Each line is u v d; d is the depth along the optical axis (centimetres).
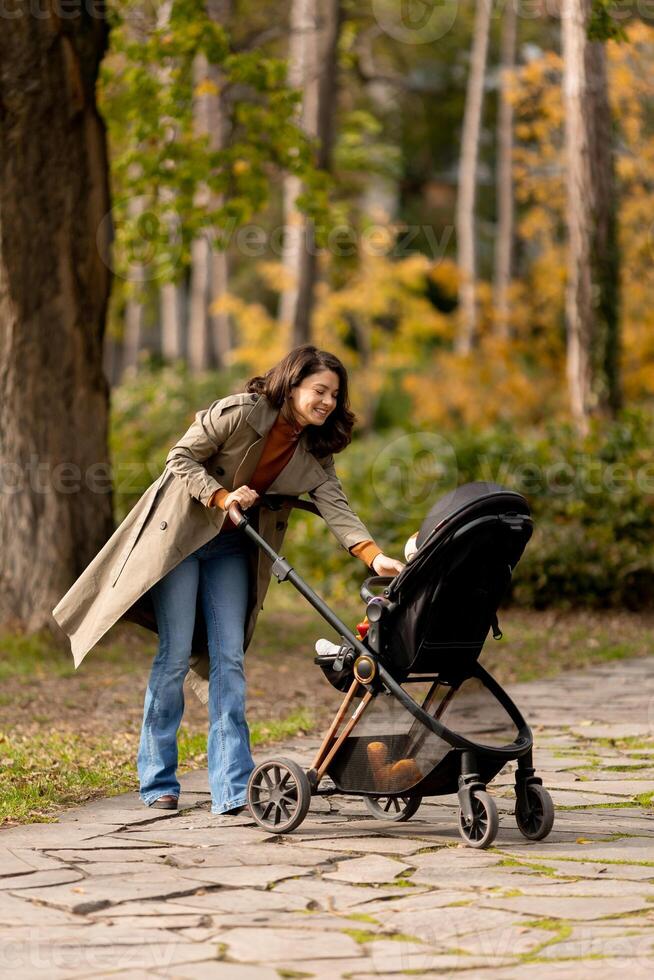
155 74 1769
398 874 540
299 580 636
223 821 647
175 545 659
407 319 3328
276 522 684
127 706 1044
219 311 3328
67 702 1056
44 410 1316
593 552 1667
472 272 3173
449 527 576
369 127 3450
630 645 1441
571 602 1683
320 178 1788
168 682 673
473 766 592
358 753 620
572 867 552
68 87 1276
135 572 662
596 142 1895
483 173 4762
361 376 3469
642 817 662
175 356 4050
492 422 2809
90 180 1317
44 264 1302
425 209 4691
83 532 1334
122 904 494
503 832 626
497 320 2889
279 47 3525
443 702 624
